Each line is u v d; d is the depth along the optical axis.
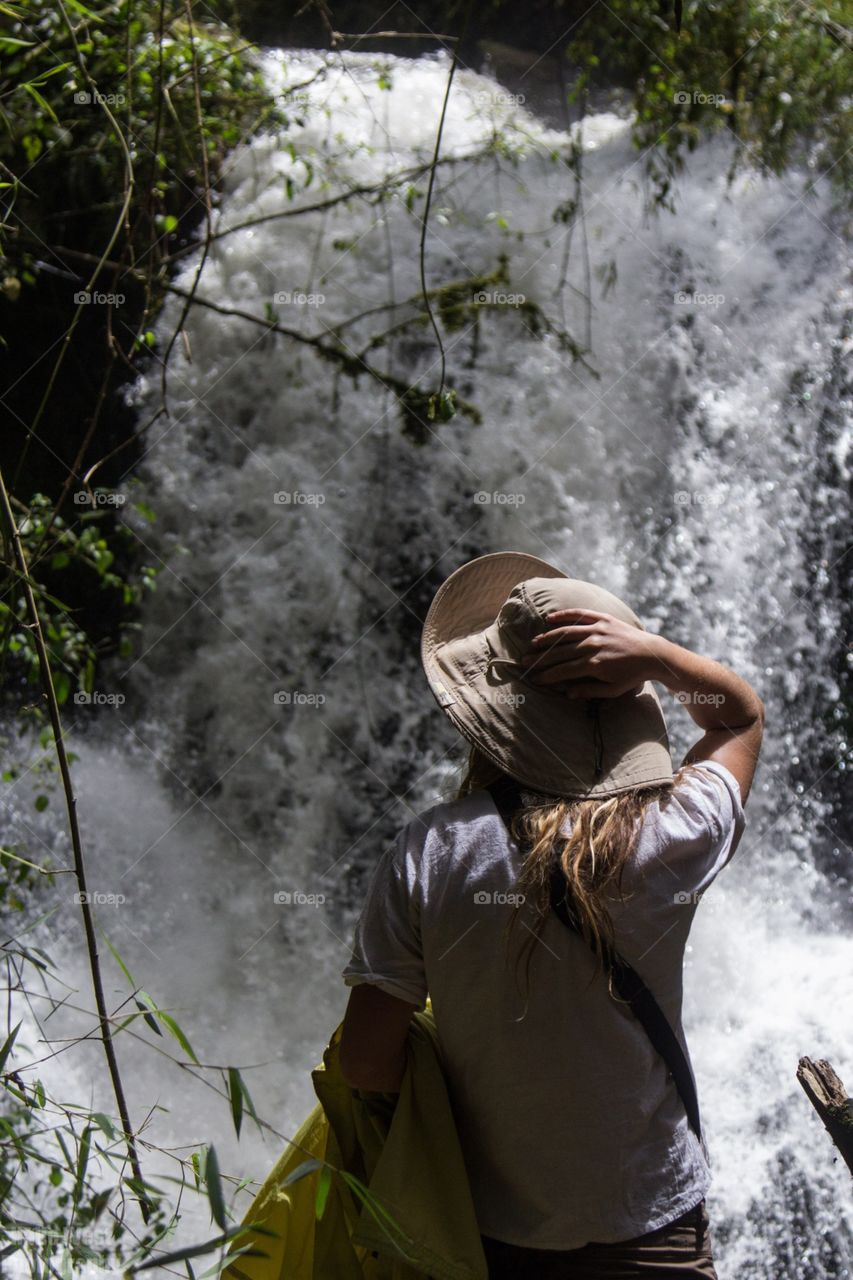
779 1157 5.18
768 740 6.06
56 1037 5.17
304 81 5.64
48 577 5.77
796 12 5.53
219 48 4.92
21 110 4.34
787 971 5.73
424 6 6.48
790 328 6.00
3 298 5.32
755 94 5.58
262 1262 1.59
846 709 6.14
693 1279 1.41
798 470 6.06
